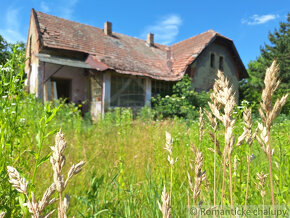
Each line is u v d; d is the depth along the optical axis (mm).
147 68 16547
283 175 1622
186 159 2422
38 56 11844
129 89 14727
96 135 4977
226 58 20484
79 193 1890
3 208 1150
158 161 2498
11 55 1670
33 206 429
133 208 1585
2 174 1260
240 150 1483
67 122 6504
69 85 15078
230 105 580
